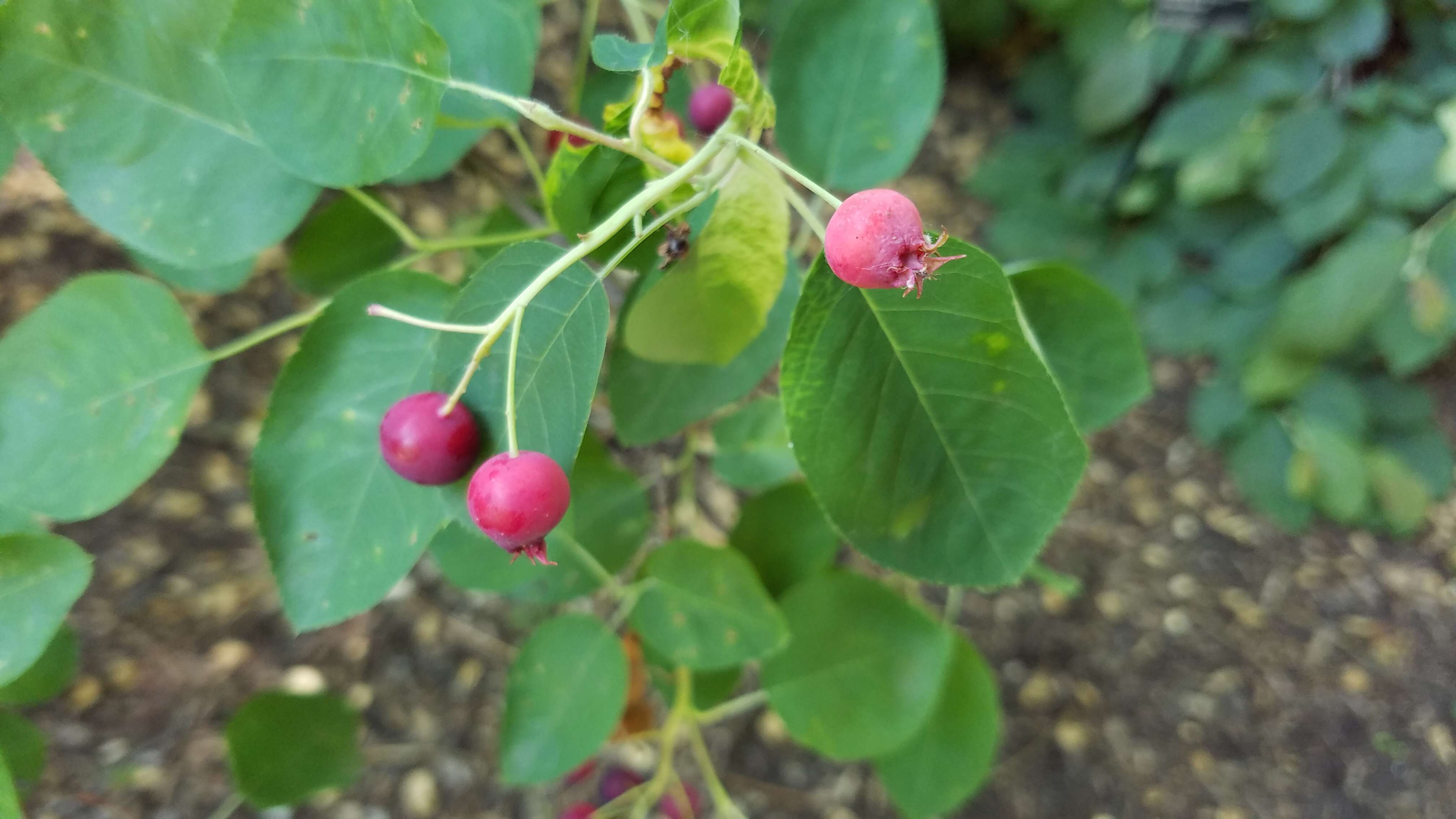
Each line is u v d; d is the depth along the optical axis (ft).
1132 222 1.31
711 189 0.27
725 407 0.41
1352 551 1.16
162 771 0.82
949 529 0.32
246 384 1.00
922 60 0.41
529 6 0.37
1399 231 1.07
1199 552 1.16
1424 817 0.97
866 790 0.92
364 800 0.85
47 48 0.27
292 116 0.26
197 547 0.93
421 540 0.31
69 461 0.32
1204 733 1.02
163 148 0.29
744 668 0.89
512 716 0.49
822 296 0.27
